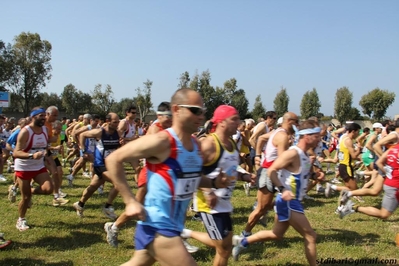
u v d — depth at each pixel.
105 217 6.94
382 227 6.64
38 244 5.40
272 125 8.11
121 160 2.56
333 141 14.59
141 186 4.84
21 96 62.84
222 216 3.77
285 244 5.55
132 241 5.59
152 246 2.66
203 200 3.82
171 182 2.64
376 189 6.33
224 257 3.84
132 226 6.35
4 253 4.94
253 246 5.45
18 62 59.53
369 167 10.02
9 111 65.00
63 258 4.89
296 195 4.13
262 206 5.12
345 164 7.94
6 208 7.43
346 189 6.61
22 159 5.68
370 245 5.66
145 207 2.73
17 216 6.84
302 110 62.41
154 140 2.54
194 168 2.75
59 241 5.55
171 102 2.72
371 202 8.79
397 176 5.48
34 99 64.06
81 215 6.80
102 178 6.50
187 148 2.71
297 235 5.99
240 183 11.46
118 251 5.19
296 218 4.10
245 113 52.72
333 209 8.00
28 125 5.74
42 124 5.79
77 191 9.59
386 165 5.61
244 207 7.96
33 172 5.84
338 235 6.12
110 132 6.42
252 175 3.98
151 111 53.03
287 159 4.05
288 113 5.10
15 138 6.44
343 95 57.56
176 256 2.61
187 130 2.69
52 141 7.55
